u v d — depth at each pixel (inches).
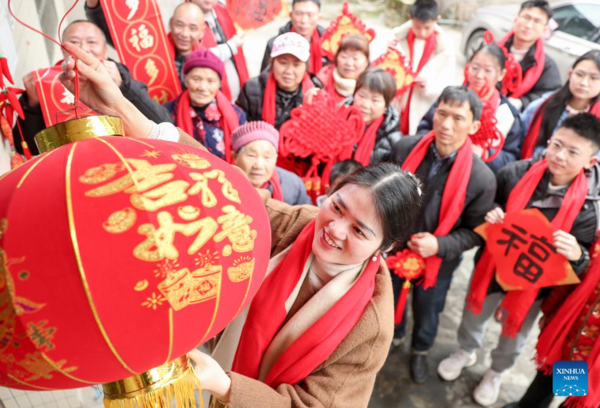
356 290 35.4
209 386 29.5
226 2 75.8
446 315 97.7
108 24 65.7
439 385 85.5
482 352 92.0
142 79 70.9
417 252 74.3
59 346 17.0
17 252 16.3
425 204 74.3
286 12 79.1
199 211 18.5
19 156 53.2
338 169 75.4
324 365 36.1
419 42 78.4
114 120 21.9
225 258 19.1
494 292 78.5
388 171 32.9
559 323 69.3
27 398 58.9
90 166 17.8
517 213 69.7
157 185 17.9
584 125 63.8
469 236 75.4
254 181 68.0
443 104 68.6
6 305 16.5
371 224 31.4
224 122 72.8
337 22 78.1
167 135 34.6
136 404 21.6
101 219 16.7
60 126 20.8
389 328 36.3
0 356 17.7
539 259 69.1
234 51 77.9
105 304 16.6
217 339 45.7
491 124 71.7
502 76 76.1
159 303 17.4
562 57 75.3
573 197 67.1
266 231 22.0
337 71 79.0
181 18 70.4
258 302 37.5
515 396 84.5
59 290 16.2
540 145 77.5
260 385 32.1
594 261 65.7
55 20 71.7
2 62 44.7
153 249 17.0
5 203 17.2
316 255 35.2
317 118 73.4
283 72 73.8
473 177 71.7
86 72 30.7
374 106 76.4
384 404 81.8
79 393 65.9
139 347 18.1
